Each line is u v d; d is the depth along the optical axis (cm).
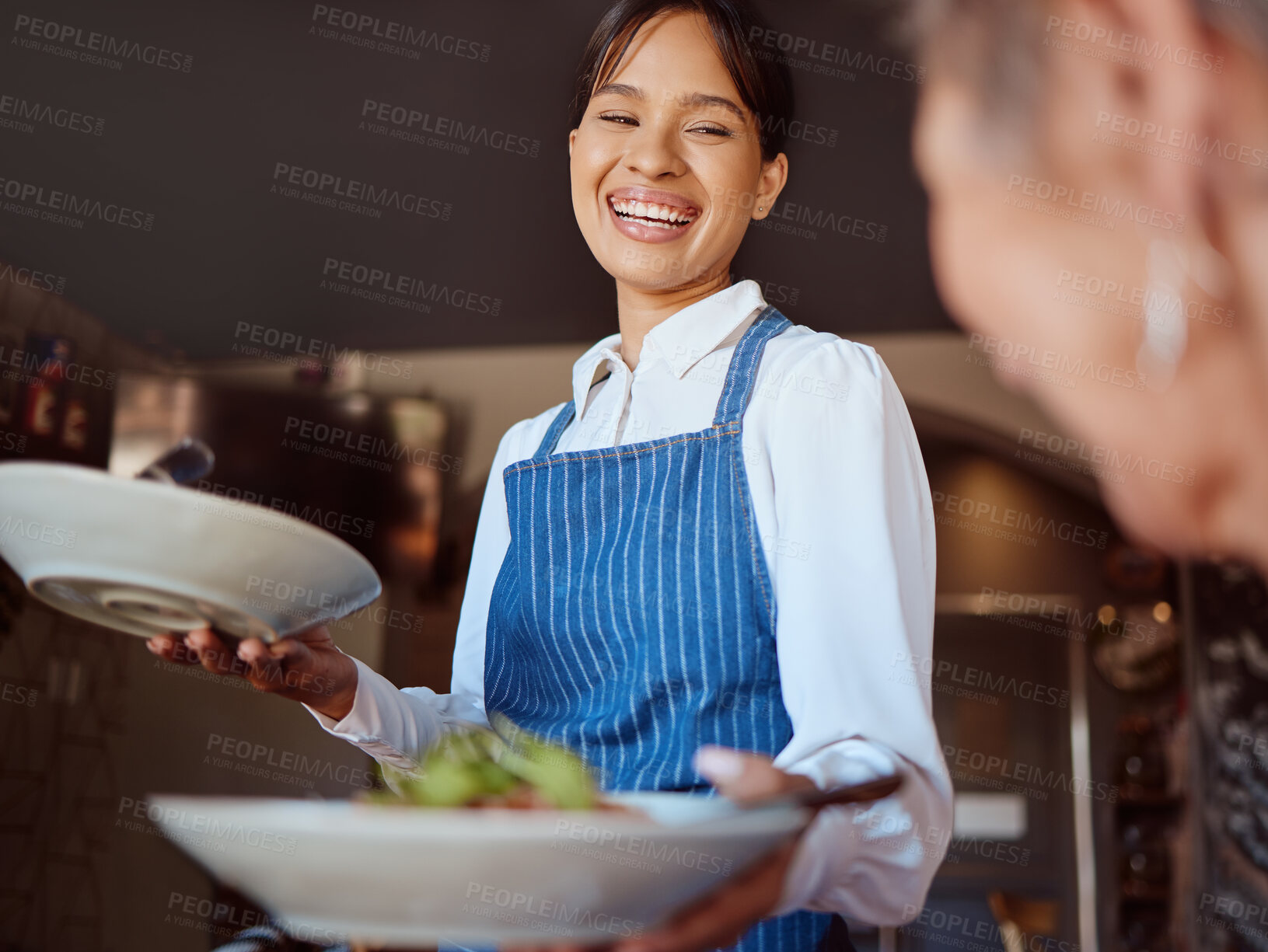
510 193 378
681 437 81
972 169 142
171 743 414
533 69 328
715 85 90
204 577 65
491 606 93
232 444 434
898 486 76
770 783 52
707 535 78
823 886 59
